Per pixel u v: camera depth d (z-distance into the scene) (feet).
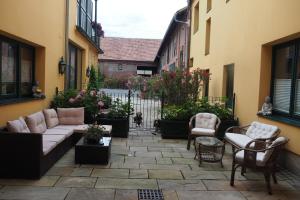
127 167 16.85
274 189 14.23
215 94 31.40
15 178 14.38
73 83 34.78
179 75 30.83
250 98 21.93
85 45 39.09
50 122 20.77
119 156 19.12
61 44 27.48
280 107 19.52
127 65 100.58
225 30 28.22
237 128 20.42
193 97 30.40
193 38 44.32
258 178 15.62
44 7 22.52
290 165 16.71
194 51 43.47
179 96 30.68
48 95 24.20
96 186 13.85
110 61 100.01
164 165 17.49
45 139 17.13
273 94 20.29
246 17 22.89
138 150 20.89
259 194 13.58
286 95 18.80
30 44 21.42
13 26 17.17
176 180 15.06
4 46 17.95
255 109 21.03
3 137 14.12
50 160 16.02
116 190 13.50
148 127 30.12
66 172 15.60
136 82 45.19
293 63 17.87
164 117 26.20
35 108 21.47
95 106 25.32
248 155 14.11
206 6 36.19
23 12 18.57
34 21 20.51
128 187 13.91
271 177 15.61
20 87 20.18
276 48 19.90
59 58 26.94
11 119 17.56
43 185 13.74
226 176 15.88
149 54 103.14
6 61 18.33
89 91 26.94
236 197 13.20
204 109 25.55
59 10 26.53
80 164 17.01
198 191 13.74
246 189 14.14
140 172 16.07
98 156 17.11
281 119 17.74
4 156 14.23
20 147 14.20
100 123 25.13
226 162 18.48
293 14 16.25
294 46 17.88
